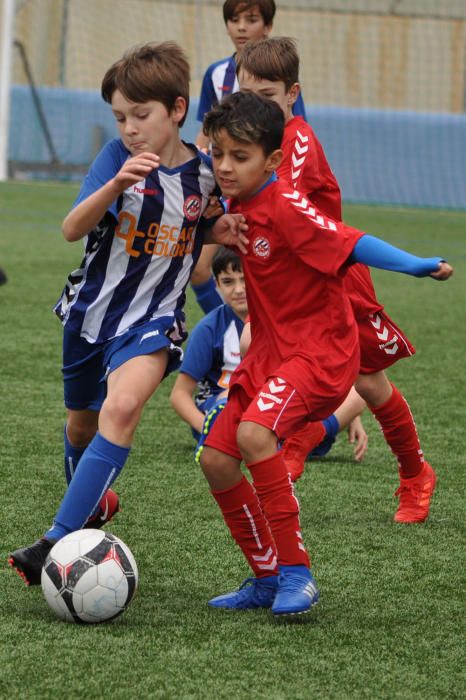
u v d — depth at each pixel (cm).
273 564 838
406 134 5625
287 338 839
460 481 1245
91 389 945
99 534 809
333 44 6359
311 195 1055
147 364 871
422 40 6334
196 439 1355
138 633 775
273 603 816
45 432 1382
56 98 5844
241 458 834
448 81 6353
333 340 837
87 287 902
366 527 1069
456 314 2508
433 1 6309
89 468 846
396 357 1059
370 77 6381
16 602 839
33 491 1136
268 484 804
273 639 771
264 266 844
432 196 5569
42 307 2284
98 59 6344
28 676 689
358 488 1212
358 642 771
